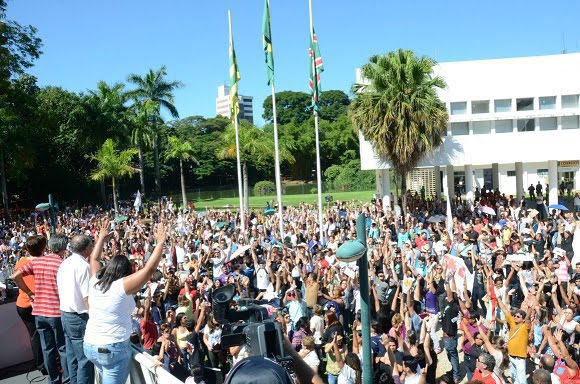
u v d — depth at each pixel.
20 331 7.55
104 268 4.14
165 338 8.91
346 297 12.82
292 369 2.33
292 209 33.03
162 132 74.12
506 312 9.99
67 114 61.66
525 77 31.78
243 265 15.17
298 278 14.42
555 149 31.78
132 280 3.92
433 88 27.95
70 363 5.05
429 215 27.61
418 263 15.42
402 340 9.29
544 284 12.24
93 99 60.66
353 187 74.56
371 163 30.80
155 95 66.19
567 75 31.59
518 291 14.04
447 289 10.73
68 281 4.82
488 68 31.84
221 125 103.06
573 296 11.89
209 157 86.50
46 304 5.42
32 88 57.22
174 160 83.19
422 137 26.77
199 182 87.62
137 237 23.27
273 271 15.16
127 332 4.02
